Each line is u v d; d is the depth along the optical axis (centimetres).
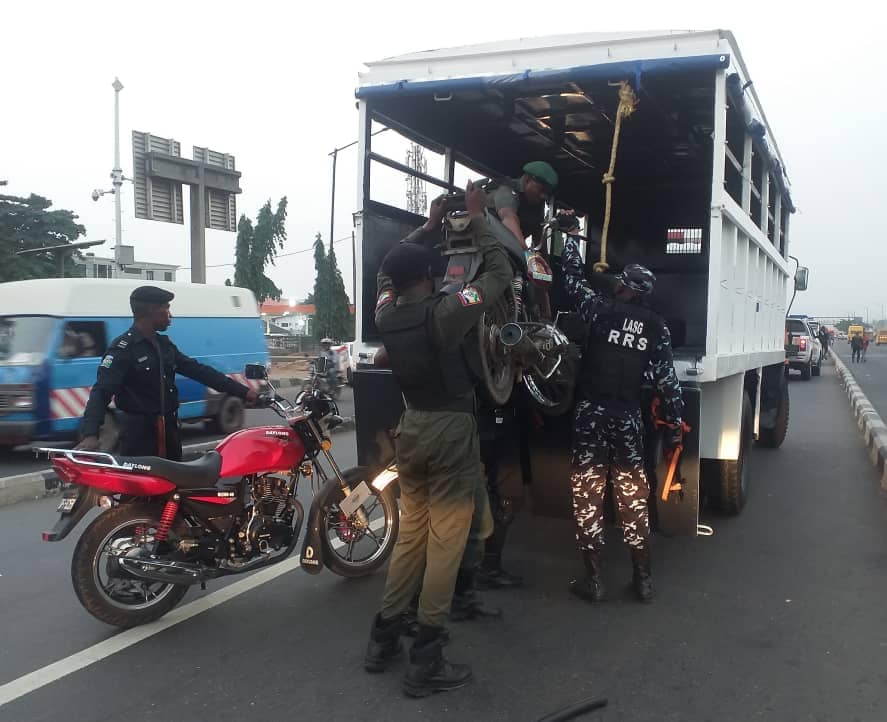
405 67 509
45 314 956
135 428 443
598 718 315
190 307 1161
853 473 848
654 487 455
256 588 468
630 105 465
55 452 382
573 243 473
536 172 472
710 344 456
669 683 346
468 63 493
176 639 395
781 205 884
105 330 1005
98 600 393
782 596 457
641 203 904
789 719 314
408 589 359
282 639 395
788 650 381
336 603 444
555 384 444
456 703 328
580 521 441
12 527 636
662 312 884
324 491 459
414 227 604
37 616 430
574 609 437
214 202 2364
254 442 429
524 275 439
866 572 502
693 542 572
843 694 335
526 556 536
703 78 466
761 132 569
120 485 385
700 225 882
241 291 1274
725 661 368
